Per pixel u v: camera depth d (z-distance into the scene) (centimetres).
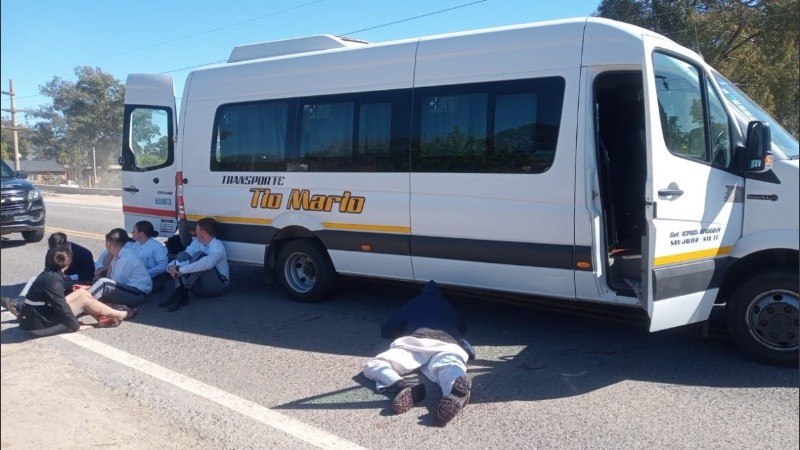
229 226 802
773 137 559
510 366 552
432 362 495
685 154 516
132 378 543
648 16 2380
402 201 661
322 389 512
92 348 625
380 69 681
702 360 556
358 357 587
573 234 562
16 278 1010
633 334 630
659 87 515
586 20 563
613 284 576
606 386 505
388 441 421
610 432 427
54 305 659
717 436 419
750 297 535
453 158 628
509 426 439
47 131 5866
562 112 566
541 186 576
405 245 664
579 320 679
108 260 830
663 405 468
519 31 596
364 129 689
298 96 740
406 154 658
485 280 621
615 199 645
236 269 995
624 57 534
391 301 781
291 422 453
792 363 526
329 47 752
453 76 632
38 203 1380
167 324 704
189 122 834
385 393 497
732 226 539
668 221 491
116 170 5656
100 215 2027
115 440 429
